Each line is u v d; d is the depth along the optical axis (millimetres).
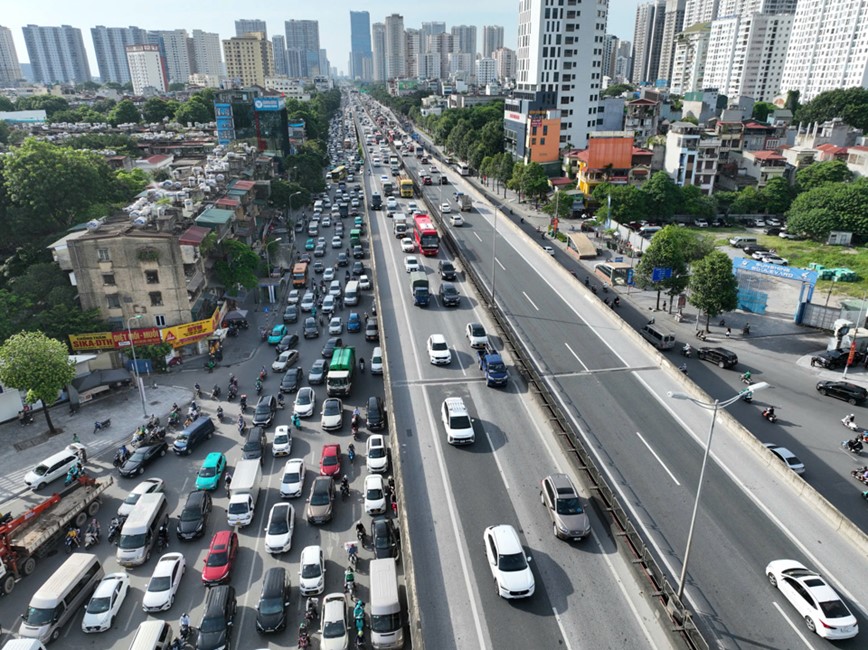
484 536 31312
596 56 163375
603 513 33438
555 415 42312
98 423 53344
